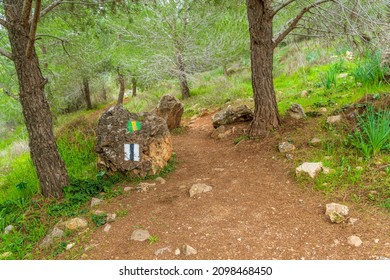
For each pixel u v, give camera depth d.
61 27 8.59
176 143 7.61
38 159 4.74
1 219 4.35
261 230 3.37
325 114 6.16
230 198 4.11
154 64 11.37
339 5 5.31
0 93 11.70
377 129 4.32
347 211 3.42
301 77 10.77
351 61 10.37
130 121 5.39
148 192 4.70
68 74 11.32
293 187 4.14
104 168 5.47
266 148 5.51
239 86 11.79
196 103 11.78
